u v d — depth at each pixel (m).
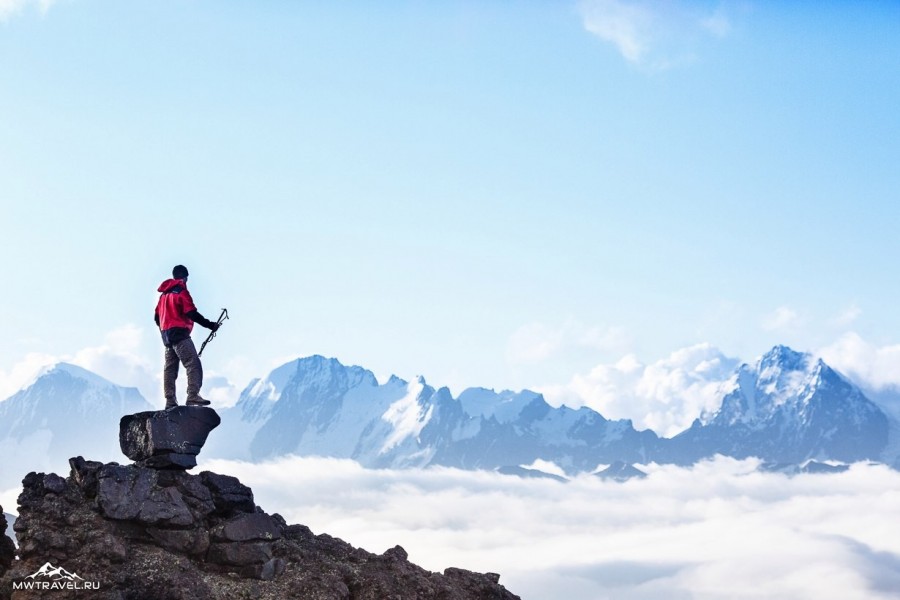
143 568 22.77
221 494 25.48
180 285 25.83
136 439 25.08
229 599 23.25
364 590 25.11
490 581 27.89
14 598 21.80
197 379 25.58
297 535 27.06
